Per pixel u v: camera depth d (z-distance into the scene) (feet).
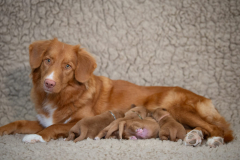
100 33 4.65
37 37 4.56
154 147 3.06
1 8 4.49
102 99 3.92
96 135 3.33
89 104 3.68
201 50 4.74
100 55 4.65
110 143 3.08
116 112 3.66
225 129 3.75
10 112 4.39
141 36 4.70
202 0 4.72
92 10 4.66
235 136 3.62
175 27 4.74
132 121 3.41
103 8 4.68
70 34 4.62
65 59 3.44
